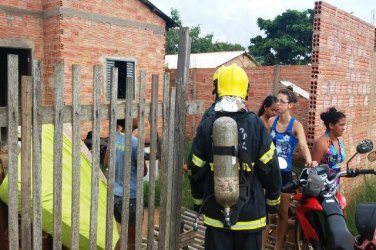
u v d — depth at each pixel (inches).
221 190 97.3
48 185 114.8
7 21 337.4
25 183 88.0
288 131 155.6
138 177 112.5
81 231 116.2
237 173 98.9
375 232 96.3
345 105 275.7
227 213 99.9
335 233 118.9
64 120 92.6
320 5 233.3
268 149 103.1
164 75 115.5
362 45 294.2
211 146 103.7
